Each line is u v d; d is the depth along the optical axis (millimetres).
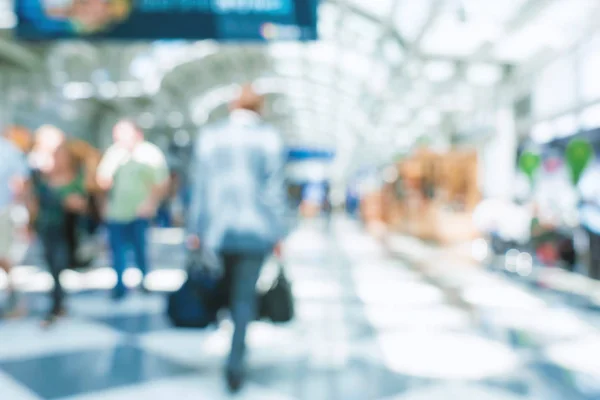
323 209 25047
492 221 8359
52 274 3787
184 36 4645
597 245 6461
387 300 5039
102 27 4703
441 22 8930
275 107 29656
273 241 2635
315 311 4492
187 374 2779
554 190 8547
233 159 2672
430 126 16125
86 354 3080
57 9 4727
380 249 10789
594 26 7684
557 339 3672
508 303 5004
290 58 18484
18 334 3502
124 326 3789
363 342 3523
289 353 3238
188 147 14703
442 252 10125
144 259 5047
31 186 3762
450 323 4117
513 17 8344
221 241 2561
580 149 7809
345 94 22781
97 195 5176
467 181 12359
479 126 12422
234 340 2539
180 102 19828
